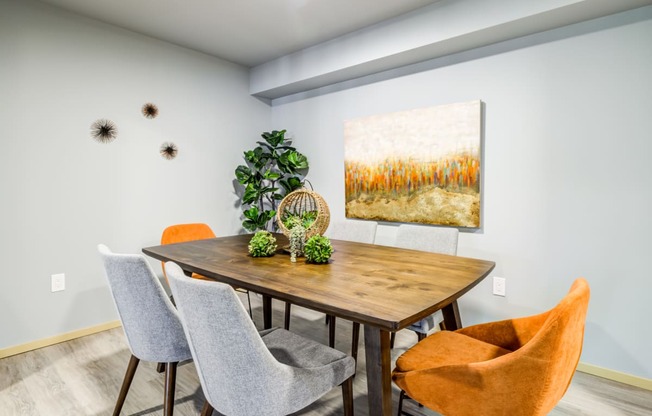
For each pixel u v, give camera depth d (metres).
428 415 1.75
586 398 1.94
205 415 1.32
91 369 2.22
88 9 2.61
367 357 1.21
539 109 2.36
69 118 2.64
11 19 2.37
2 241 2.37
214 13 2.68
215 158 3.64
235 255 2.03
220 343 1.04
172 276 1.12
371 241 2.67
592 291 2.20
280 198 3.80
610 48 2.10
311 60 3.31
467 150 2.62
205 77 3.52
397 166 3.01
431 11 2.52
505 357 1.01
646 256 2.03
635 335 2.07
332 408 1.83
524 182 2.43
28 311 2.49
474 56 2.62
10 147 2.38
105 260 1.42
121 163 2.94
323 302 1.20
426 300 1.23
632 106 2.04
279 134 3.79
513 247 2.49
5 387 2.02
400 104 3.04
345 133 3.36
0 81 2.33
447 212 2.74
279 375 1.08
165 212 3.24
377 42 2.83
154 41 3.12
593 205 2.18
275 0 2.48
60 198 2.62
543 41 2.33
